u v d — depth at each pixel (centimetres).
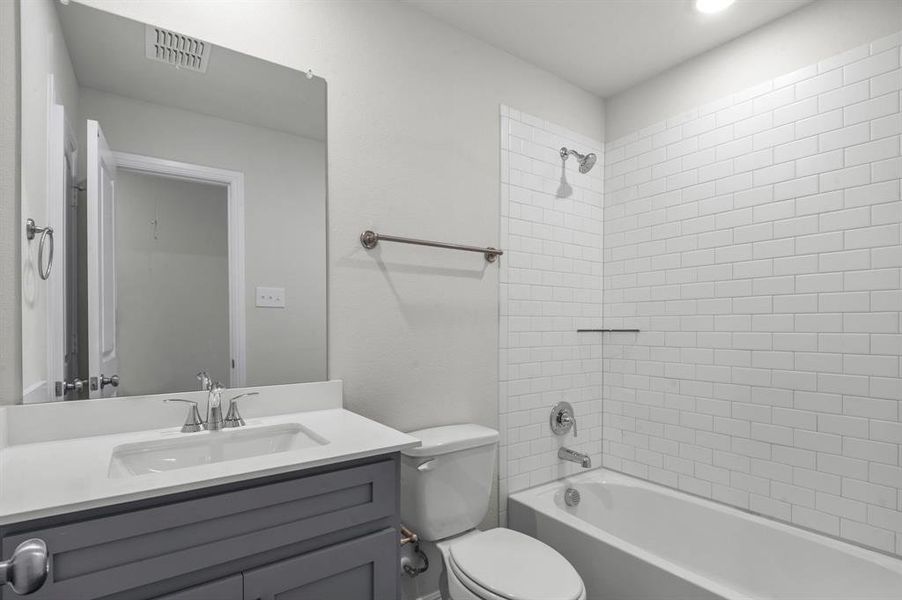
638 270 254
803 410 191
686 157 234
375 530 123
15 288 121
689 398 229
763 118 206
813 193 190
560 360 249
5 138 118
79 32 132
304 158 169
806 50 194
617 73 248
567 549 195
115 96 138
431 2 195
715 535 207
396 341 189
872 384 174
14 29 120
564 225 252
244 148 158
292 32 167
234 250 155
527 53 231
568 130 255
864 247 176
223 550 99
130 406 136
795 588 182
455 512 178
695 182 230
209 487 99
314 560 110
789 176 197
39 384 124
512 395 228
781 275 199
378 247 185
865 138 177
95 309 133
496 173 224
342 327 175
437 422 200
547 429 243
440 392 202
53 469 102
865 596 165
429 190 200
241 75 158
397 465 127
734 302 214
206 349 149
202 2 151
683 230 234
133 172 140
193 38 149
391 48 191
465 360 211
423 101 200
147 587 91
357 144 181
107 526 87
